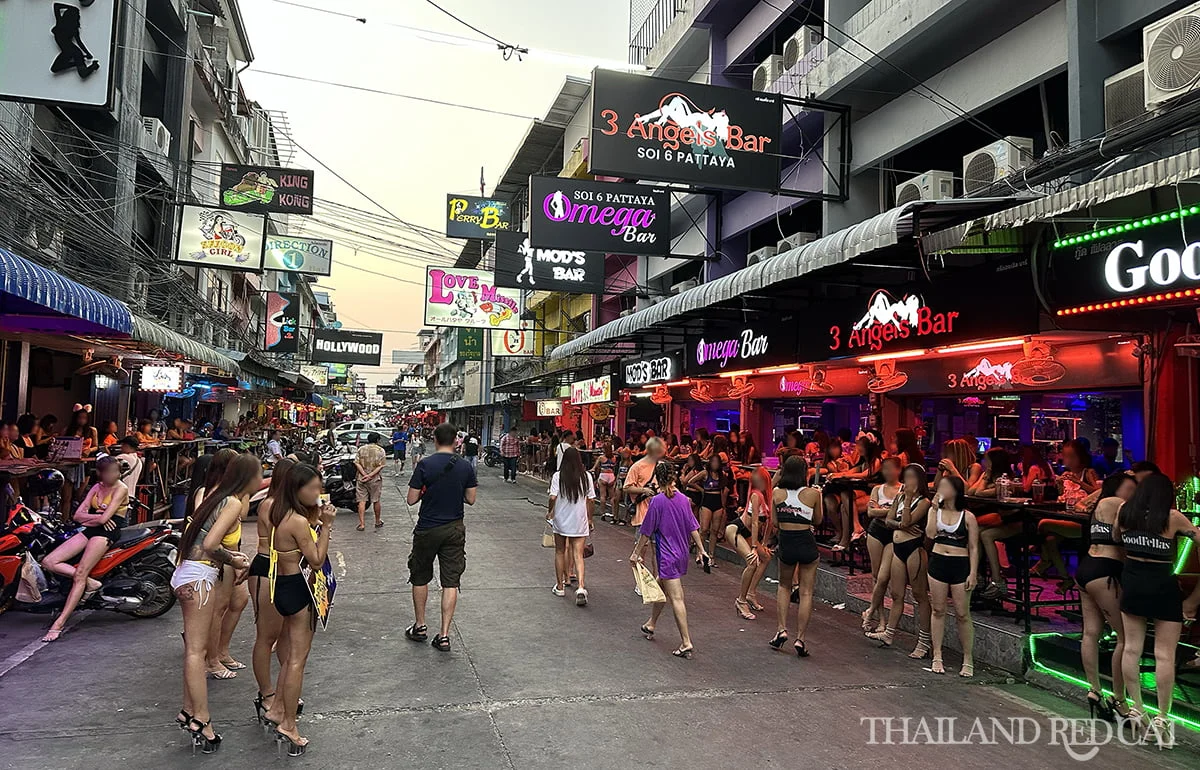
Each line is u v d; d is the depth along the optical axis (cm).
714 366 1493
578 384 2445
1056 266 694
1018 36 947
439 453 689
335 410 8794
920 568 693
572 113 2736
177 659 614
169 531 791
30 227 1047
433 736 472
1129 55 809
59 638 669
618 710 529
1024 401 1041
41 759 424
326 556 481
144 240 1803
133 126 1633
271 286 4272
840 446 1101
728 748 469
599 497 1861
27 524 733
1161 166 481
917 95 1129
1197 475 721
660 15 2095
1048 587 859
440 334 7706
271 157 4066
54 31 759
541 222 1320
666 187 1382
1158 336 733
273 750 445
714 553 1204
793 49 1383
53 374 1438
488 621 762
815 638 743
